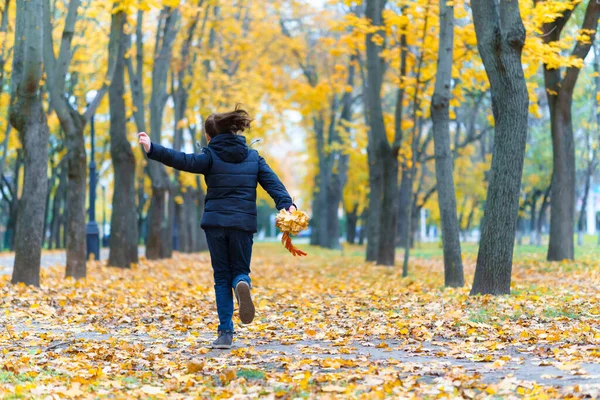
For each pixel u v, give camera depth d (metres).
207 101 29.72
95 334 8.48
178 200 35.53
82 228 16.53
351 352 6.87
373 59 23.80
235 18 33.22
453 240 14.75
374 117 23.70
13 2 20.72
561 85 20.30
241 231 6.84
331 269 22.19
